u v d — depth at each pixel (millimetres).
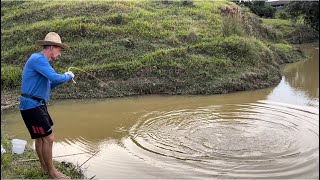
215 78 12586
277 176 6289
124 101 11375
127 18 15867
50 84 5508
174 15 17203
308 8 26531
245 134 8188
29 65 5203
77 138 8336
